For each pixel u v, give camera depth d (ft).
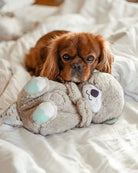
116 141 3.44
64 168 2.86
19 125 3.68
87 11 8.94
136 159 3.04
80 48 4.16
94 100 3.79
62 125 3.61
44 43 5.80
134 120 4.06
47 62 4.63
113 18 8.16
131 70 4.78
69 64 4.21
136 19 7.12
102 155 3.09
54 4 12.67
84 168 2.95
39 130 3.57
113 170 2.84
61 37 4.66
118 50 5.47
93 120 3.97
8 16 9.29
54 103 3.53
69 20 8.05
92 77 4.11
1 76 5.26
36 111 3.30
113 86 3.94
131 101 4.75
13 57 6.60
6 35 8.39
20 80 5.12
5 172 2.61
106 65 4.59
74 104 3.84
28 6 11.56
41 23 8.17
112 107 3.89
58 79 4.58
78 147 3.33
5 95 4.64
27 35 7.61
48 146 3.26
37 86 3.51
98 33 6.76
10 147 3.01
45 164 2.95
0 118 3.66
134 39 5.59
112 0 8.79
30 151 3.19
